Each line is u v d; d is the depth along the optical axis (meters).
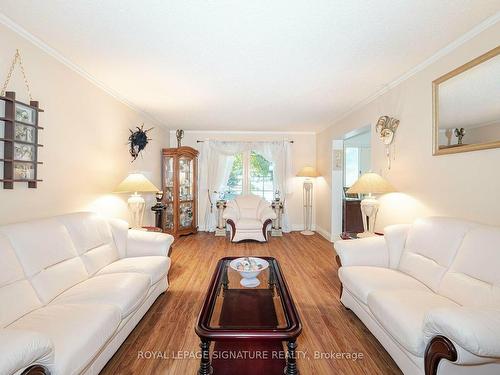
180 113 4.29
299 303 2.47
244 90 3.18
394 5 1.66
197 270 3.35
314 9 1.70
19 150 1.89
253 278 2.18
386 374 1.59
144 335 1.96
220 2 1.63
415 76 2.60
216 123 5.05
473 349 1.02
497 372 1.27
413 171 2.63
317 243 4.78
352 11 1.72
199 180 5.85
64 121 2.39
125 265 2.26
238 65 2.51
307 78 2.83
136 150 3.92
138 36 2.01
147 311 2.26
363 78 2.82
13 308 1.36
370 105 3.51
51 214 2.24
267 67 2.55
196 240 4.98
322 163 5.48
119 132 3.45
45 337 1.03
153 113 4.29
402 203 2.81
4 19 1.77
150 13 1.74
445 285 1.67
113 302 1.64
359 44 2.13
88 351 1.26
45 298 1.58
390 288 1.84
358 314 2.11
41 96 2.12
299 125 5.15
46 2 1.62
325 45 2.15
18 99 1.90
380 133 3.12
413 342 1.31
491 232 1.56
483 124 1.85
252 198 5.43
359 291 1.94
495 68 1.77
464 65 1.98
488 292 1.39
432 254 1.92
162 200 5.09
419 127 2.54
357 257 2.32
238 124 5.12
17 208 1.91
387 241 2.37
